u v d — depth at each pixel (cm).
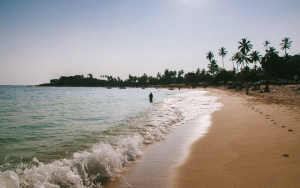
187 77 15688
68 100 3881
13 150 743
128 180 456
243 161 525
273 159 518
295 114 1097
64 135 983
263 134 767
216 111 1563
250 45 7656
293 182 397
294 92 2764
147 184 435
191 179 447
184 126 1059
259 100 2138
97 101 3594
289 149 579
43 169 471
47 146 789
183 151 649
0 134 1029
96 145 734
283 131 782
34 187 404
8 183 406
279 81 5575
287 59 7788
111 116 1631
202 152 628
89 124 1286
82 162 509
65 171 462
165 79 19062
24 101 3616
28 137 959
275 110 1304
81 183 435
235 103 2050
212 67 11338
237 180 424
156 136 864
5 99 4194
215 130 920
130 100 3775
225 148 649
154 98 4169
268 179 416
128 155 607
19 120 1488
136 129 1046
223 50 9981
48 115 1750
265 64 6831
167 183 435
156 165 541
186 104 2333
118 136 909
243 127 925
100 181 454
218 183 418
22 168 563
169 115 1513
